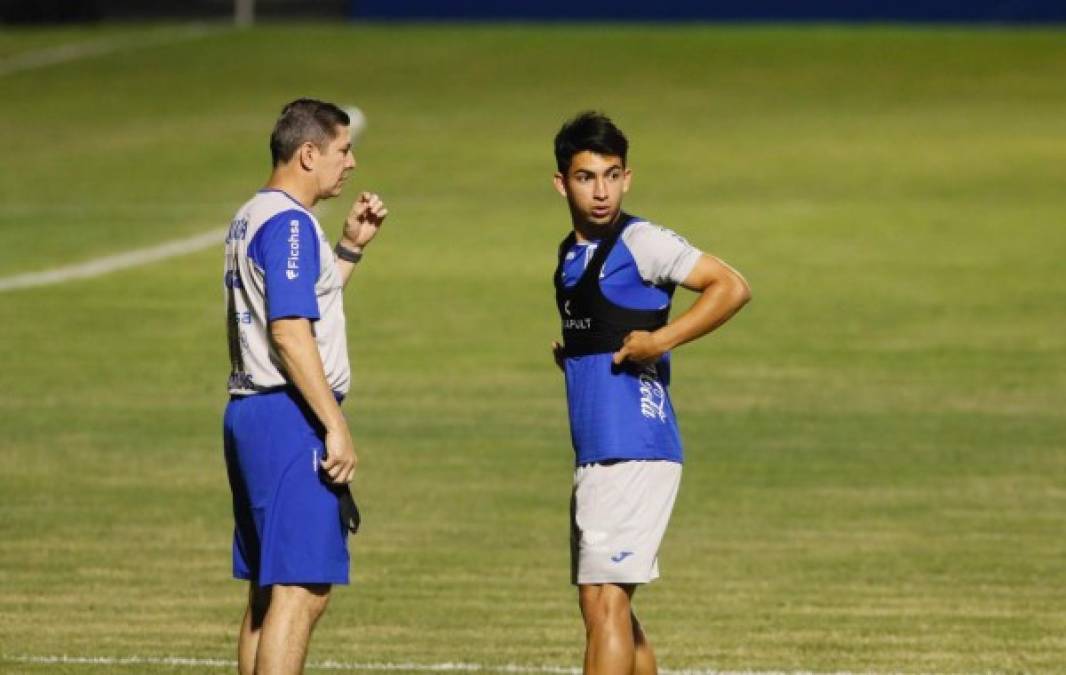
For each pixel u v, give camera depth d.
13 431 47.19
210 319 64.50
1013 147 104.88
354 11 166.75
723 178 97.50
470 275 73.00
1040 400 51.31
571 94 126.81
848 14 157.00
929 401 51.28
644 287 21.62
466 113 120.44
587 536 21.48
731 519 38.03
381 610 30.66
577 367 21.81
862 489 40.88
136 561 34.12
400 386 53.78
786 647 28.19
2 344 59.94
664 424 21.66
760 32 147.88
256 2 167.88
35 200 93.38
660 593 31.97
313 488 21.19
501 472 42.81
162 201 92.94
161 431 47.28
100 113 121.81
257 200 21.81
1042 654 27.70
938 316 64.38
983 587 32.31
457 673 26.52
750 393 52.47
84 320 64.06
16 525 37.09
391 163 103.69
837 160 102.19
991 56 135.88
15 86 132.00
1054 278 71.19
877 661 27.30
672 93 126.62
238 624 29.58
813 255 76.50
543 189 95.50
